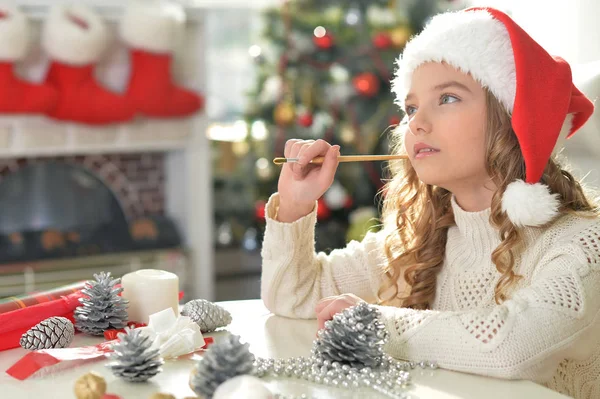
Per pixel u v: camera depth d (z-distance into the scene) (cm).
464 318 110
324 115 389
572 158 179
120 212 397
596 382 128
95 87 353
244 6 404
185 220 401
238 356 87
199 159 394
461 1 381
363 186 389
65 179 384
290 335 127
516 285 126
